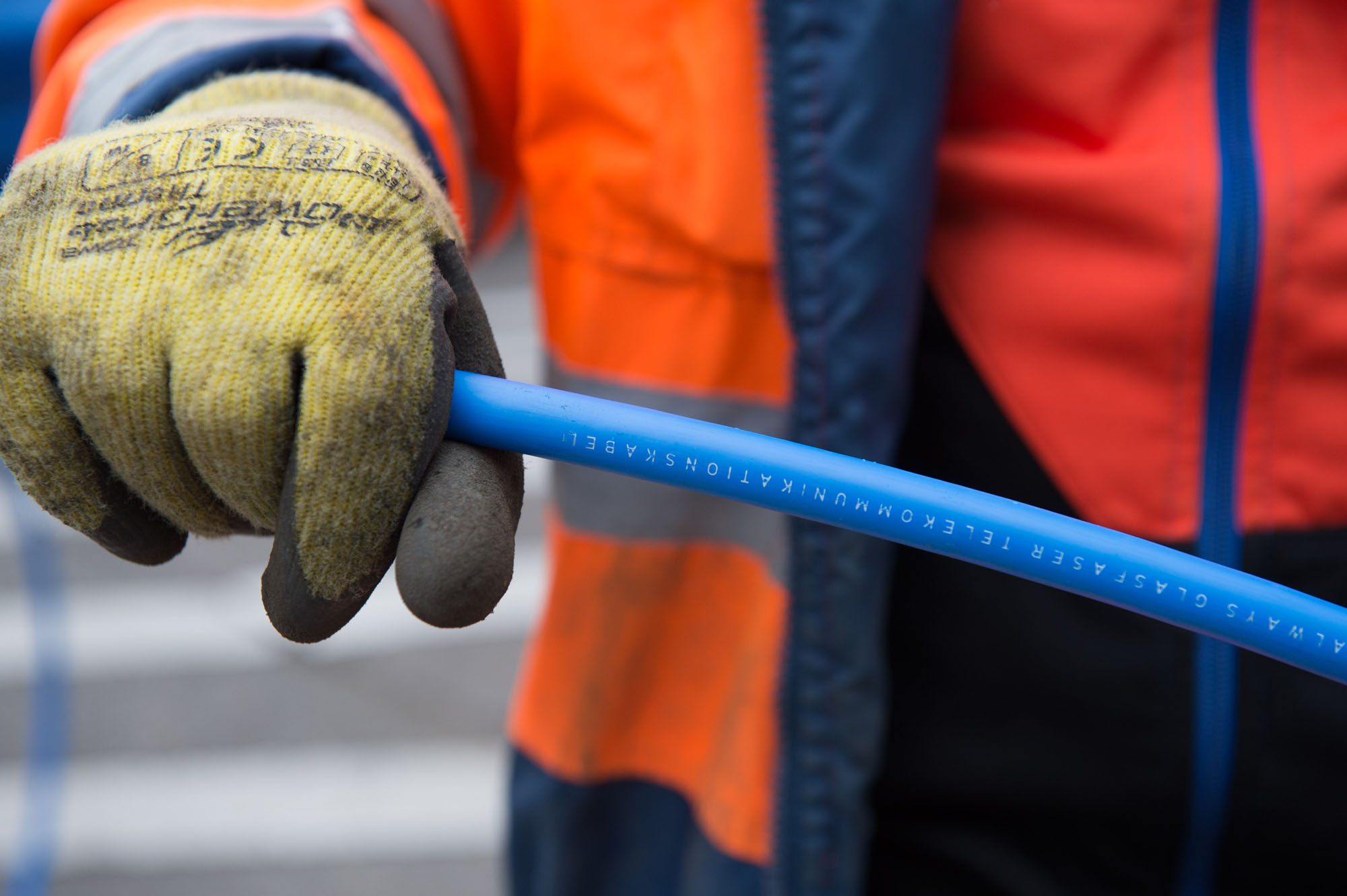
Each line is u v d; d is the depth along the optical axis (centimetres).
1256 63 72
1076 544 53
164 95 62
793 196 72
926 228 73
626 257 81
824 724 79
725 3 75
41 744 250
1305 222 71
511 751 98
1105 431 76
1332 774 79
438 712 259
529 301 440
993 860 85
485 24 86
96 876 217
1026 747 82
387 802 233
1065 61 73
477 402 50
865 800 82
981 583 82
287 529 47
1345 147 71
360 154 50
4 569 305
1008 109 76
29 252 48
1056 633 81
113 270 47
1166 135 73
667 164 78
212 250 47
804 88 71
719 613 87
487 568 46
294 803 233
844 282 72
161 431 48
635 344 82
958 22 74
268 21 68
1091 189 73
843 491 52
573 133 83
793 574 78
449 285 51
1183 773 80
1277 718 79
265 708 261
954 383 79
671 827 93
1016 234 76
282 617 49
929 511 52
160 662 275
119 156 49
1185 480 76
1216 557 76
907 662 84
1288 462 75
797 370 74
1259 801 80
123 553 54
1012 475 79
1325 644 53
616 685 90
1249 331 73
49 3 297
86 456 50
